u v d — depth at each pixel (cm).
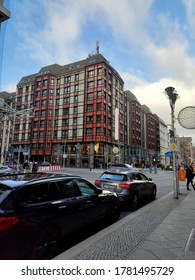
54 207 388
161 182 1994
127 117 6462
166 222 565
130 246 396
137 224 548
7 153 4412
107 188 802
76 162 5109
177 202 871
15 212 318
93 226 574
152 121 8894
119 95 5862
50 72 5922
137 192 832
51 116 5738
